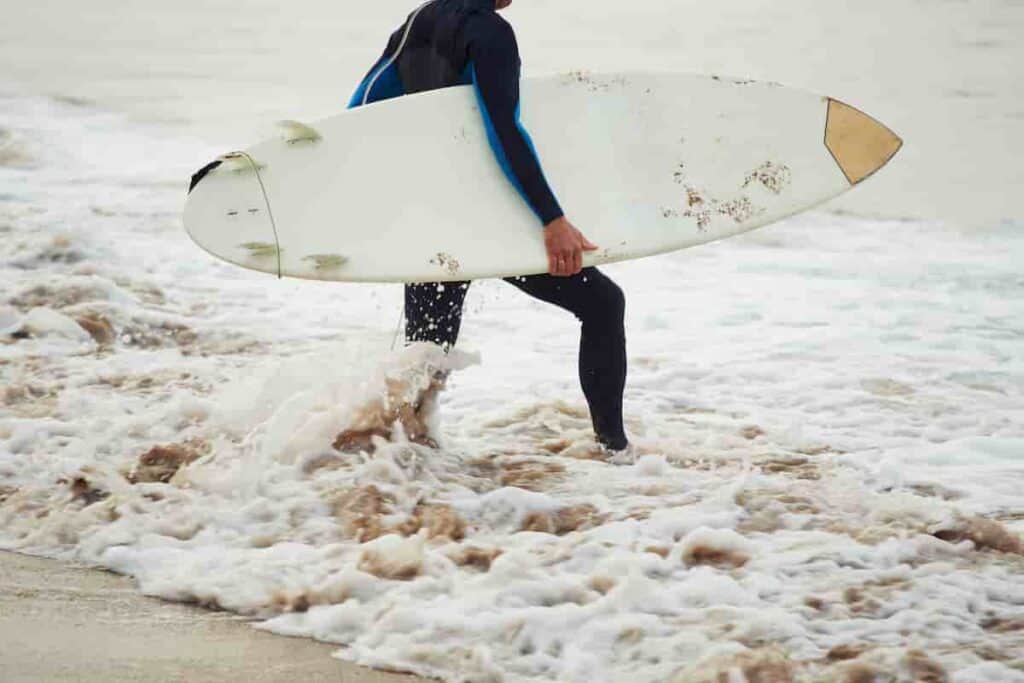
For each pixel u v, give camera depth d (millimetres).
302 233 15141
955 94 55656
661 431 17750
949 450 17203
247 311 23812
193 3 88250
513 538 13414
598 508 14406
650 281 27844
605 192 16031
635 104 16797
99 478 14609
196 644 11031
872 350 22438
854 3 83375
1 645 10875
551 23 77875
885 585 12188
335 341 21891
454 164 15508
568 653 10781
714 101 16984
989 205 36062
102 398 18094
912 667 10367
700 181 16359
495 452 16531
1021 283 27531
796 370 21219
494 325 23828
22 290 23203
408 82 16156
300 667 10641
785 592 12016
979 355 22172
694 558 12742
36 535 13312
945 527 13602
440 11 15625
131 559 12758
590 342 15875
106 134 43938
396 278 14883
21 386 18328
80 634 11164
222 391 18531
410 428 16125
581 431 17422
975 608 11773
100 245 27750
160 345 21375
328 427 15641
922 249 31031
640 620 11266
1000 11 78375
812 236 32469
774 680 10109
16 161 38281
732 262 29594
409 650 10836
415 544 12688
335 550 12891
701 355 22125
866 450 17188
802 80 59688
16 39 69000
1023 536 13781
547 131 16391
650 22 77938
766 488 14961
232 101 52656
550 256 14930
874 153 16844
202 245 14984
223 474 14703
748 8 82812
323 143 15703
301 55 67000
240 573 12336
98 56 63969
